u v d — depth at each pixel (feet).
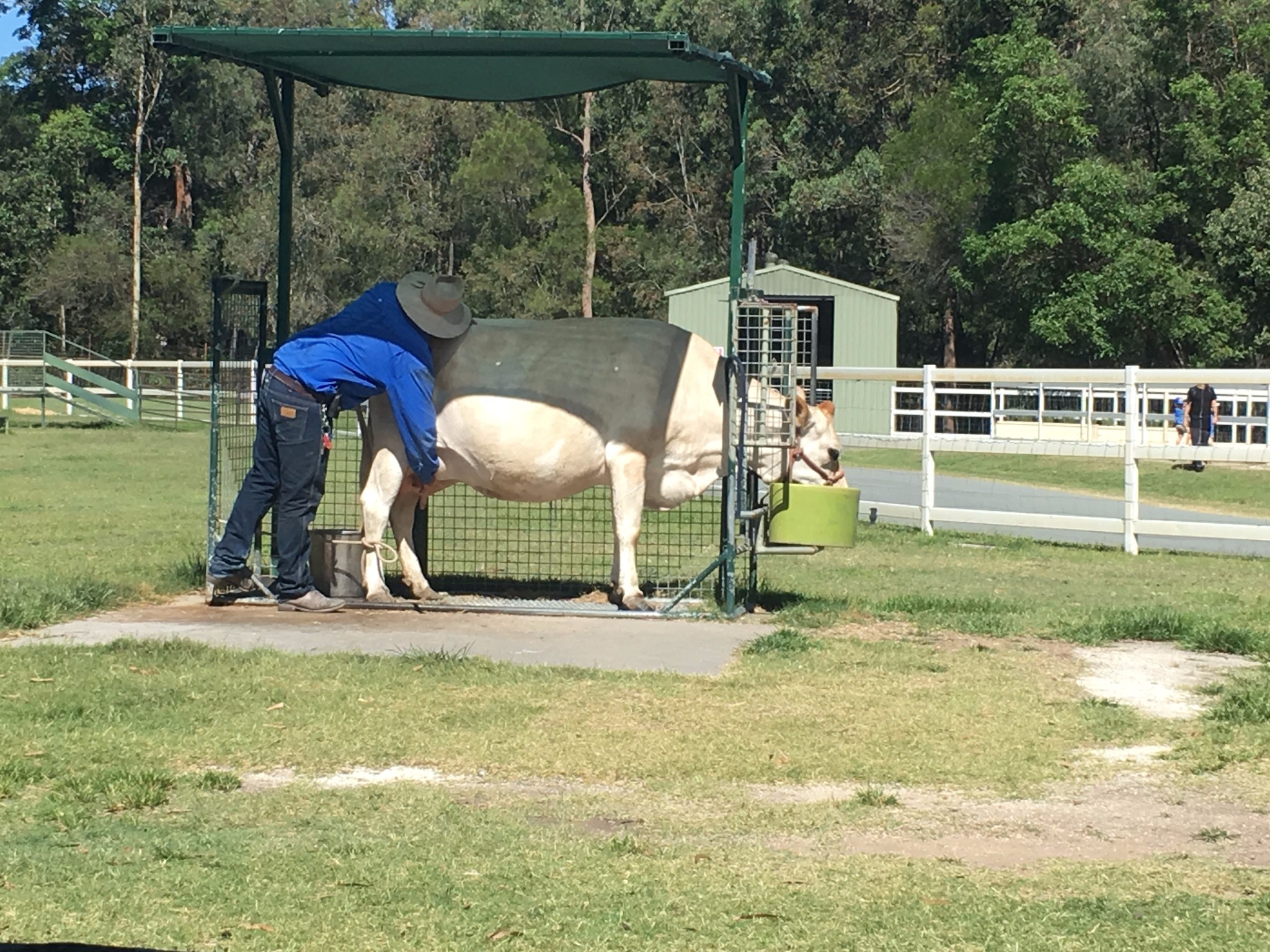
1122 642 30.07
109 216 203.62
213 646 27.53
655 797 19.15
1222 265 130.11
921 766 20.59
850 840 17.53
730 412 31.89
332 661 26.35
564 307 172.45
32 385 119.55
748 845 17.25
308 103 178.91
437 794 18.98
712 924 14.64
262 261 174.50
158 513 53.36
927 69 189.78
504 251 172.55
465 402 31.71
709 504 57.16
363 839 17.06
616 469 32.04
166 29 29.78
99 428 113.19
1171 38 140.56
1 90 209.67
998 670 26.91
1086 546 50.01
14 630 29.22
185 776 19.51
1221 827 18.20
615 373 32.01
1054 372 49.08
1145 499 72.38
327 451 32.50
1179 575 42.34
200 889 15.29
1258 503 70.59
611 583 33.32
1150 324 133.39
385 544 37.78
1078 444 49.44
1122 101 145.69
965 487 73.82
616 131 193.98
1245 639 29.19
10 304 186.60
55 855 16.25
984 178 153.28
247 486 32.24
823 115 196.65
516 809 18.54
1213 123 135.13
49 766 19.69
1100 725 22.86
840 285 127.13
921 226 166.20
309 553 33.19
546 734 21.80
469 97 35.32
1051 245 133.39
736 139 31.50
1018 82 141.18
